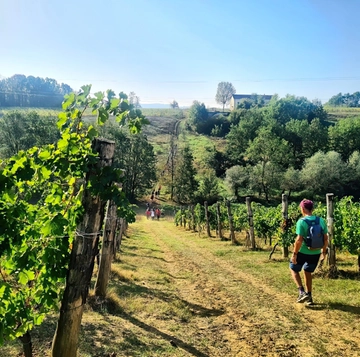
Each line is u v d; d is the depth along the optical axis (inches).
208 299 285.1
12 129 2101.4
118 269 375.9
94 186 116.6
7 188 110.2
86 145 126.7
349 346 179.8
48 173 118.5
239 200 2487.7
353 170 2501.2
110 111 134.4
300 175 2497.5
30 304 130.8
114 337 187.5
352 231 341.4
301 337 194.7
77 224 122.1
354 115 5251.0
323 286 290.7
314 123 3346.5
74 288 120.6
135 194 2508.6
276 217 572.1
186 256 540.7
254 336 199.9
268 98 7234.3
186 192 2466.8
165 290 313.7
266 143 2667.3
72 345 122.3
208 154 3400.6
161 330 208.1
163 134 4938.5
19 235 115.8
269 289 303.0
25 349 132.3
